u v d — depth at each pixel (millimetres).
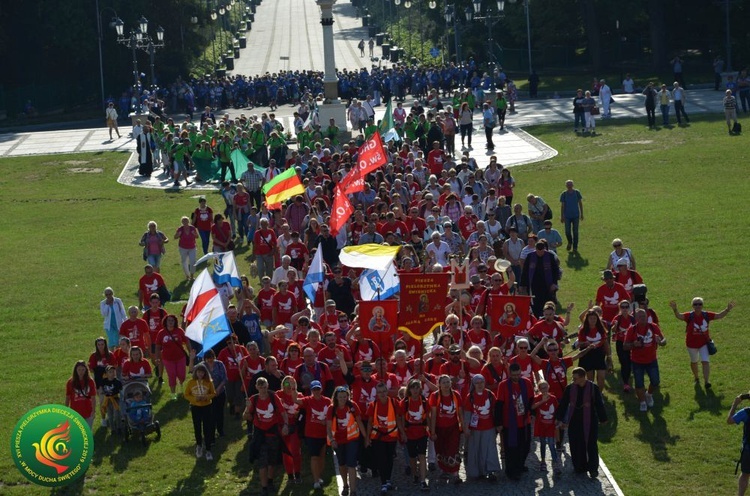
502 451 24359
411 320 24656
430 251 33844
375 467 23344
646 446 24562
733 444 24375
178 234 40625
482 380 23047
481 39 120375
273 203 40344
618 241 32469
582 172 59156
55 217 56219
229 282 31547
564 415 23016
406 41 144500
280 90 103938
